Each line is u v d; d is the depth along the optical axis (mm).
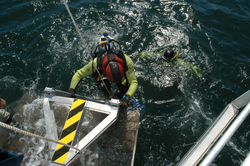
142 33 5148
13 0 5934
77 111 2213
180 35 5195
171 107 3594
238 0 6957
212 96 3834
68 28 5109
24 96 3404
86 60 4316
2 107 2514
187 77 4141
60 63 4191
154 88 3883
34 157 2504
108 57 2412
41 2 5859
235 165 2818
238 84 4074
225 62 4539
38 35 4832
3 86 3605
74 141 1978
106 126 2137
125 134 2762
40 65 4105
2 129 2689
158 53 4594
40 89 3633
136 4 6172
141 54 4441
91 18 5504
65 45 4629
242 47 4973
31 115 3016
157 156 2879
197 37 5188
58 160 1825
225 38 5250
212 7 6414
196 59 4566
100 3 6086
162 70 4211
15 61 4137
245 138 3152
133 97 3717
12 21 5215
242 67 4422
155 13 5898
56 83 3805
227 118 1474
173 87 3908
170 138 3115
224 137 1137
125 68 2525
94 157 2529
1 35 4707
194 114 3504
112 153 2574
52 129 2066
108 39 2510
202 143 1360
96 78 2725
